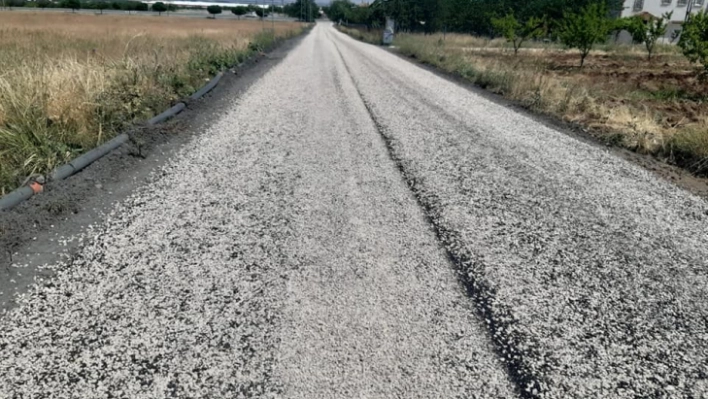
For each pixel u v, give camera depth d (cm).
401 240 298
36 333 202
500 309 231
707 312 236
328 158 464
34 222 301
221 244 285
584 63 1748
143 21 3656
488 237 307
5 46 1039
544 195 386
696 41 1007
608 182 425
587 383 186
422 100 824
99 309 220
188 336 203
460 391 178
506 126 643
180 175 404
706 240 314
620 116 679
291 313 220
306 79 1038
